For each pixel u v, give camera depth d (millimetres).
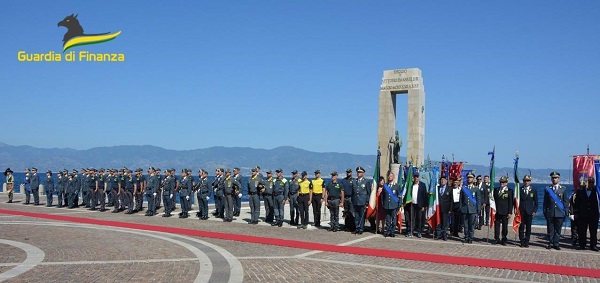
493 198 18062
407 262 13125
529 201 16188
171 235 17562
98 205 31109
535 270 12172
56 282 10117
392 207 18312
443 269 12211
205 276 10883
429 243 16797
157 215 25219
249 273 11297
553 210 15750
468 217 17172
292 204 22094
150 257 13062
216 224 21547
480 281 10875
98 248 14352
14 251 13625
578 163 18859
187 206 24547
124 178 26406
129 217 23969
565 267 12578
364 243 16500
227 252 14125
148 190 25172
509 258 13914
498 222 17109
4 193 42719
